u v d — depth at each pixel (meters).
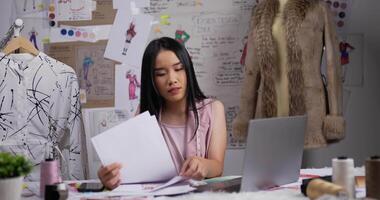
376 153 2.79
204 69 2.80
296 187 1.42
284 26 2.32
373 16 2.75
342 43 2.76
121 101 2.82
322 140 2.31
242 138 2.51
